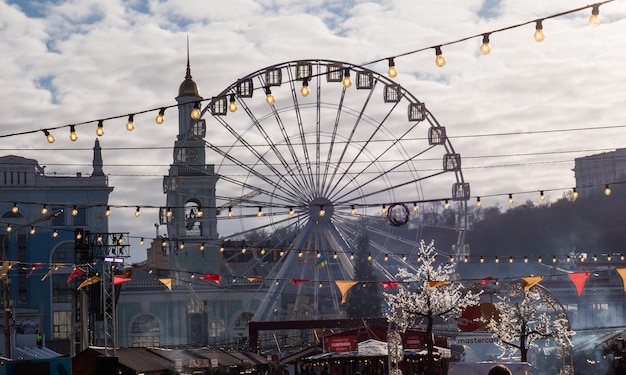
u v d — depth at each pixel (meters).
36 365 28.97
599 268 155.62
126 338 146.88
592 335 103.69
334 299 119.25
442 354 71.06
